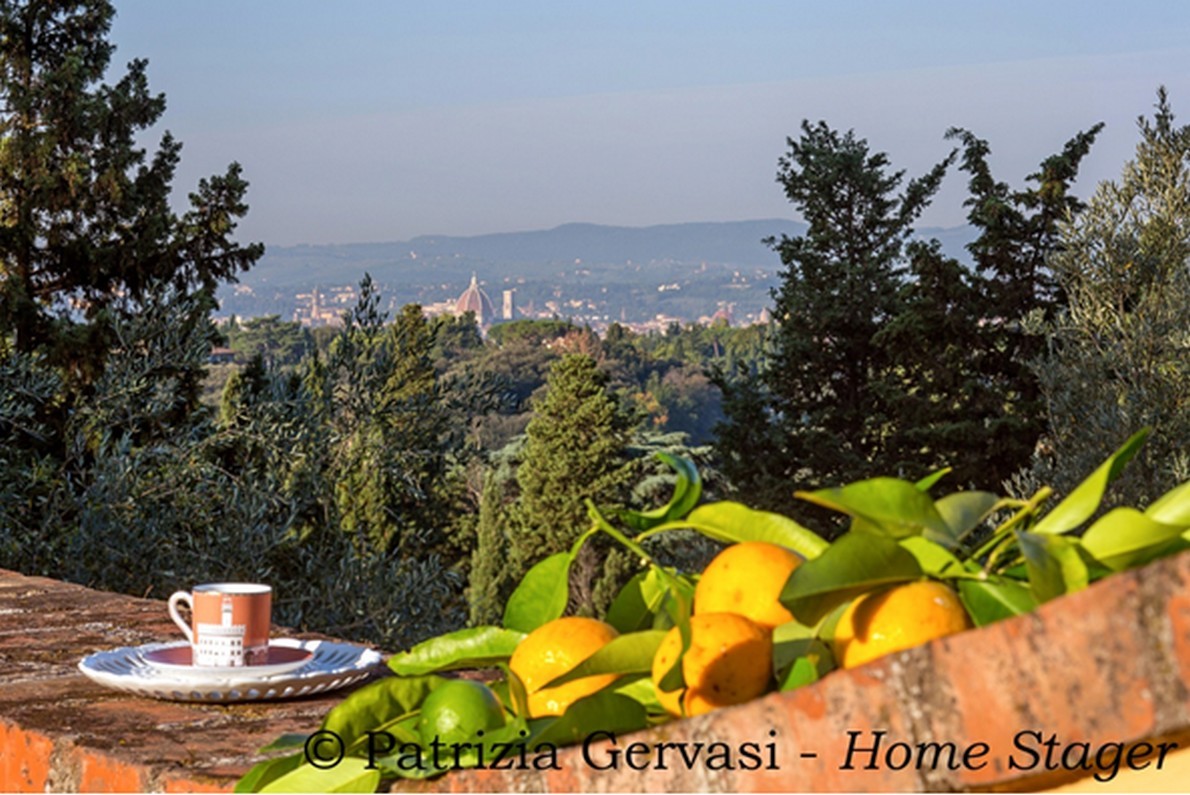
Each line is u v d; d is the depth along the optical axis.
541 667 1.03
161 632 2.09
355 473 8.37
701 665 0.93
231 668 1.60
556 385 28.67
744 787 0.79
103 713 1.47
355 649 1.76
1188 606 0.67
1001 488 18.22
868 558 0.85
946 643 0.74
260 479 8.12
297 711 1.51
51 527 7.50
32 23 14.78
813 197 20.72
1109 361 12.68
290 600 7.66
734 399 21.08
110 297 14.72
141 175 15.18
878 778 0.75
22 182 14.60
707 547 12.74
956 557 0.89
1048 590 0.81
